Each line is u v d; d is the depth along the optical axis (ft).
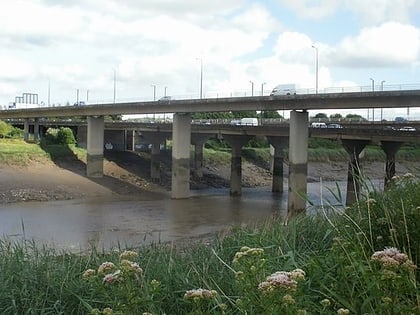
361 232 20.86
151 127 286.25
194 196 221.66
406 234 19.84
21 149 265.13
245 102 192.24
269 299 14.02
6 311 24.18
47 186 213.66
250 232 36.42
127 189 230.27
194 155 283.59
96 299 23.09
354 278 17.47
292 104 176.45
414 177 28.25
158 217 151.94
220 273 25.86
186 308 22.31
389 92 149.07
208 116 419.54
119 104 242.37
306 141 176.35
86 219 145.69
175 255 33.88
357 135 203.82
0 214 154.30
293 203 163.73
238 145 245.65
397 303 14.80
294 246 27.76
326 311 16.63
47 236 112.57
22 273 27.73
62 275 27.35
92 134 251.80
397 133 188.96
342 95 159.94
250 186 279.49
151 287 18.90
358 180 29.37
